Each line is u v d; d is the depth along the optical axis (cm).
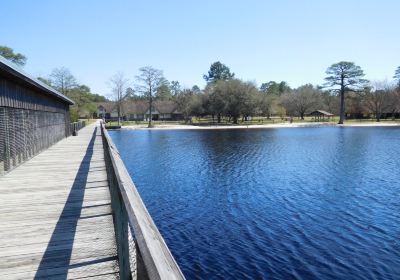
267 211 1404
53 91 1590
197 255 990
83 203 639
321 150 3353
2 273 362
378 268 902
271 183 1922
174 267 143
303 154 3070
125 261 265
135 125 7656
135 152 3278
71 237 464
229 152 3212
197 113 8150
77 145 1867
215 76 11275
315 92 9881
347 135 5103
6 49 5981
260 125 7294
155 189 1802
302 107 9562
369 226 1217
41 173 970
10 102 1037
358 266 913
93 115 9731
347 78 8500
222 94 7406
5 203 646
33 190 754
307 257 967
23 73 950
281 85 14350
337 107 10238
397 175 2142
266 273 880
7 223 529
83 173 961
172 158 2875
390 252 996
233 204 1512
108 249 422
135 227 181
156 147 3669
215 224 1252
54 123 1958
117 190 343
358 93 8662
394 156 2950
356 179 2027
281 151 3272
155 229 200
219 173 2222
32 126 1353
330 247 1033
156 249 154
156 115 9650
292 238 1108
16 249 427
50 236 470
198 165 2523
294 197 1622
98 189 755
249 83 7462
